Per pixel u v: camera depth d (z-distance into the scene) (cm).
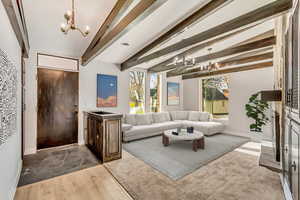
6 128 163
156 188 211
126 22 225
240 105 528
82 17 255
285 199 187
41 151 364
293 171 161
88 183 225
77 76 430
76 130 426
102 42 288
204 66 523
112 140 309
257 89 490
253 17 237
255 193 200
